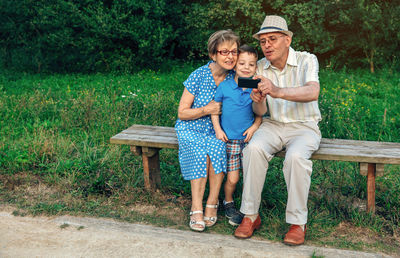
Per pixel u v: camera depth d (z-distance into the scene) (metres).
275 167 3.83
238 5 8.03
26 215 3.14
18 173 3.86
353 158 2.83
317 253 2.63
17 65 9.38
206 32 8.70
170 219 3.13
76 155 4.17
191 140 3.00
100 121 4.89
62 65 9.44
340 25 8.21
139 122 4.94
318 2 8.01
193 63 9.58
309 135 2.91
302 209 2.73
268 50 2.90
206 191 3.46
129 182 3.55
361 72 8.07
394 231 2.88
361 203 3.34
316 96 2.77
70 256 2.61
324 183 3.64
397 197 3.26
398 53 8.12
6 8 9.10
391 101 5.93
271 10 8.73
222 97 2.97
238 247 2.71
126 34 8.13
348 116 4.92
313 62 2.94
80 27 8.84
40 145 4.15
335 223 2.98
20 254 2.62
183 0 9.36
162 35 8.26
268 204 3.28
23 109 5.43
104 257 2.60
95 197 3.45
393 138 4.54
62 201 3.39
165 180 3.67
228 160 3.04
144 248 2.70
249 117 2.99
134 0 7.94
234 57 2.93
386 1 7.76
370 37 8.00
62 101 5.85
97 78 8.15
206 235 2.88
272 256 2.60
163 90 6.71
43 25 8.81
